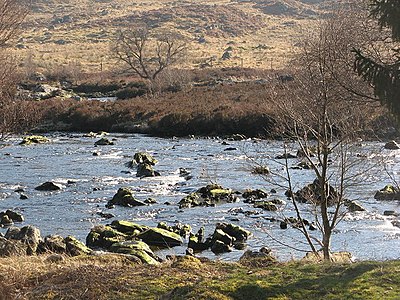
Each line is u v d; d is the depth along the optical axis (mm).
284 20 136250
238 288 7945
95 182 27797
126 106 52062
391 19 9094
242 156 33594
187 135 45406
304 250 15914
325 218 12875
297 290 7793
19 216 21031
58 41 118750
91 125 50094
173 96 58156
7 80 18094
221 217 21172
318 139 13031
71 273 9047
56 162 33406
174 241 18000
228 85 63375
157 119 47844
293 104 13414
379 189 23172
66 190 26109
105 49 109438
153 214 21891
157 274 9047
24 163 33000
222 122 44938
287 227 19453
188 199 23531
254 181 26781
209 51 104125
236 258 16250
